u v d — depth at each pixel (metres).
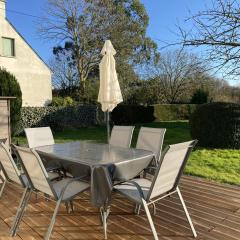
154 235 2.44
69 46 19.69
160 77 21.19
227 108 7.11
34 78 15.46
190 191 4.10
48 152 3.56
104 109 5.80
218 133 7.18
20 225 3.08
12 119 9.41
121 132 4.72
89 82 19.19
